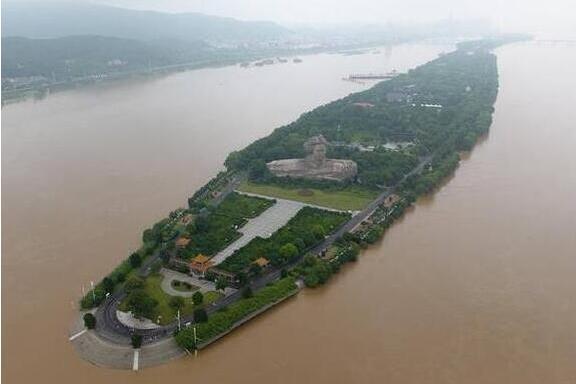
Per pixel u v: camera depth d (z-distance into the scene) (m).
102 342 179.25
